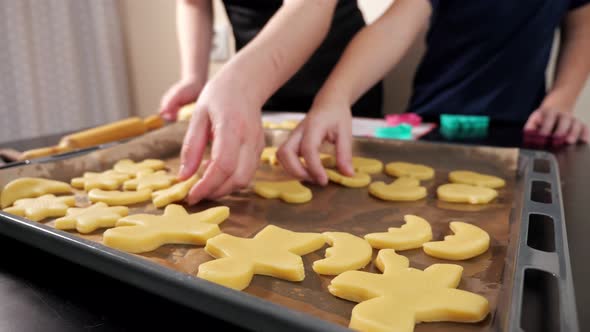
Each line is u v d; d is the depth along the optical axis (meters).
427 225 0.57
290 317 0.29
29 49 1.79
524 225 0.50
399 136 1.01
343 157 0.73
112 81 2.05
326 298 0.44
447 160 0.83
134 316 0.39
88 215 0.59
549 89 1.33
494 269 0.49
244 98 0.63
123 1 2.08
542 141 0.98
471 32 1.25
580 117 1.36
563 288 0.37
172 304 0.40
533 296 0.40
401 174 0.79
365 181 0.76
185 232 0.54
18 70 1.75
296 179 0.79
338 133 0.72
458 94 1.25
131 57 2.14
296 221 0.62
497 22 1.21
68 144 0.88
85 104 2.04
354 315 0.37
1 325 0.38
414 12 0.87
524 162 0.76
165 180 0.75
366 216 0.64
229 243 0.51
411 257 0.52
